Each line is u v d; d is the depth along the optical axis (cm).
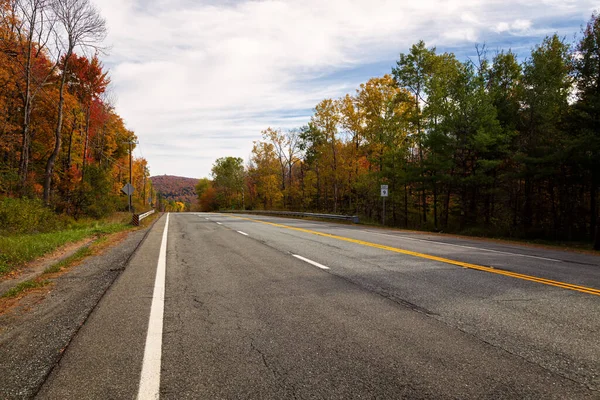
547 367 302
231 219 2878
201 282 629
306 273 699
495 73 2823
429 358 319
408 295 533
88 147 3547
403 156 3016
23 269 772
